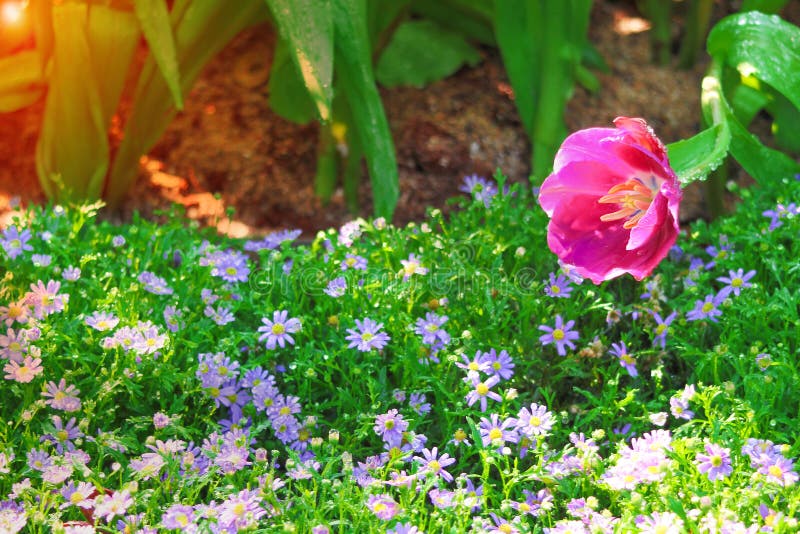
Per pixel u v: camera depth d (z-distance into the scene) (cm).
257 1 126
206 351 117
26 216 123
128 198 134
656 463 105
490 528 104
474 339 116
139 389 111
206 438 112
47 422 111
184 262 121
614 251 112
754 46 121
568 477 108
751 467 107
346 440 110
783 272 119
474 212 128
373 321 114
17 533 102
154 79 126
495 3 131
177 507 104
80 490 106
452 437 111
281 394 114
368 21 129
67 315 116
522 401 115
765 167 123
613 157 110
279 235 125
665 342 116
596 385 116
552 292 118
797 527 102
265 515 106
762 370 111
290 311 119
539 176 131
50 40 126
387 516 104
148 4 121
